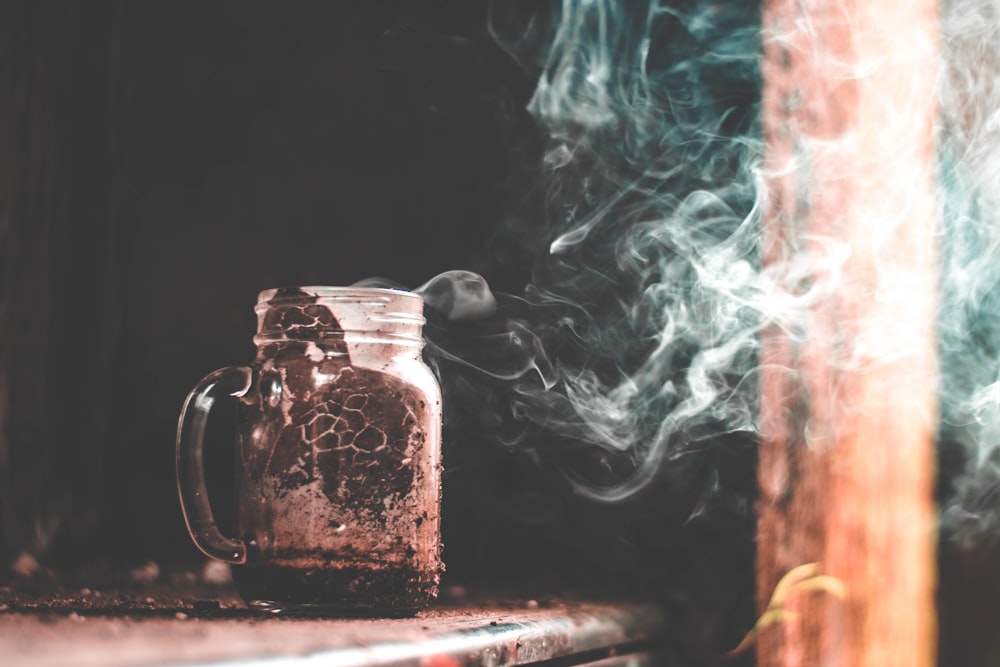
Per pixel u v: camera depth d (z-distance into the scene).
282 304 0.77
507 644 0.75
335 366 0.76
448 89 1.05
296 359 0.76
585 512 1.00
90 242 1.07
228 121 1.10
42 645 0.61
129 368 1.09
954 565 0.98
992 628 0.97
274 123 1.09
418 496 0.76
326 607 0.75
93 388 1.06
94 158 1.08
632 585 0.99
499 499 1.02
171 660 0.61
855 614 0.97
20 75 1.03
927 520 0.98
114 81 1.09
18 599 0.80
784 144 0.98
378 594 0.75
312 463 0.75
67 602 0.79
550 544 1.01
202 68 1.10
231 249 1.09
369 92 1.07
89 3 1.08
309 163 1.08
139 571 0.97
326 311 0.77
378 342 0.77
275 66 1.09
